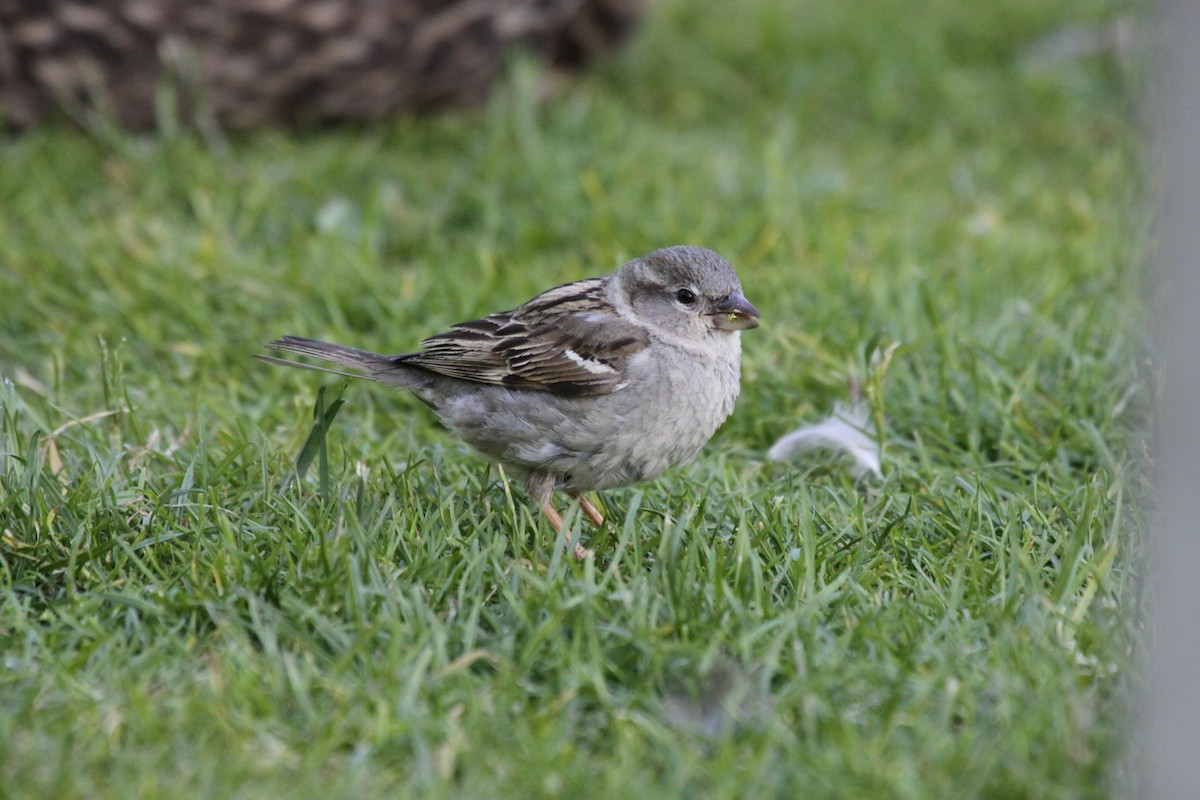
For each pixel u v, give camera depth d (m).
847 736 6.60
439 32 16.61
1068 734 6.64
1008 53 20.28
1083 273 13.36
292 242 14.03
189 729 6.79
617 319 9.23
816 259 13.78
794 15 21.16
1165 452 6.20
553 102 18.16
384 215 14.91
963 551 8.62
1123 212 14.40
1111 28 19.12
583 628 7.46
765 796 6.30
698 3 21.73
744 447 10.94
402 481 9.24
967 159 17.42
